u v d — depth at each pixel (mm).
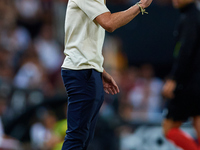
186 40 14766
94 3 10039
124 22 10016
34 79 27125
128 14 10008
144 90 30219
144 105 29812
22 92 23984
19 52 30109
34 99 22969
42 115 20750
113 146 19891
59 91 26000
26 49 30125
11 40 30469
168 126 15875
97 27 10242
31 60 28656
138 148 19938
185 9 15250
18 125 20828
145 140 19969
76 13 10289
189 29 14820
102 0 10227
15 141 20156
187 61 14797
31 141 20547
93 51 10219
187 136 15672
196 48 15039
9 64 28641
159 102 30344
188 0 15125
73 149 10328
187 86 15109
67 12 10547
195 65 15000
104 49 30391
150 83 30766
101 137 19891
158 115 26859
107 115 20469
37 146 20203
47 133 20422
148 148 19781
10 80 26484
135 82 30625
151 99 30344
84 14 10211
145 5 10219
